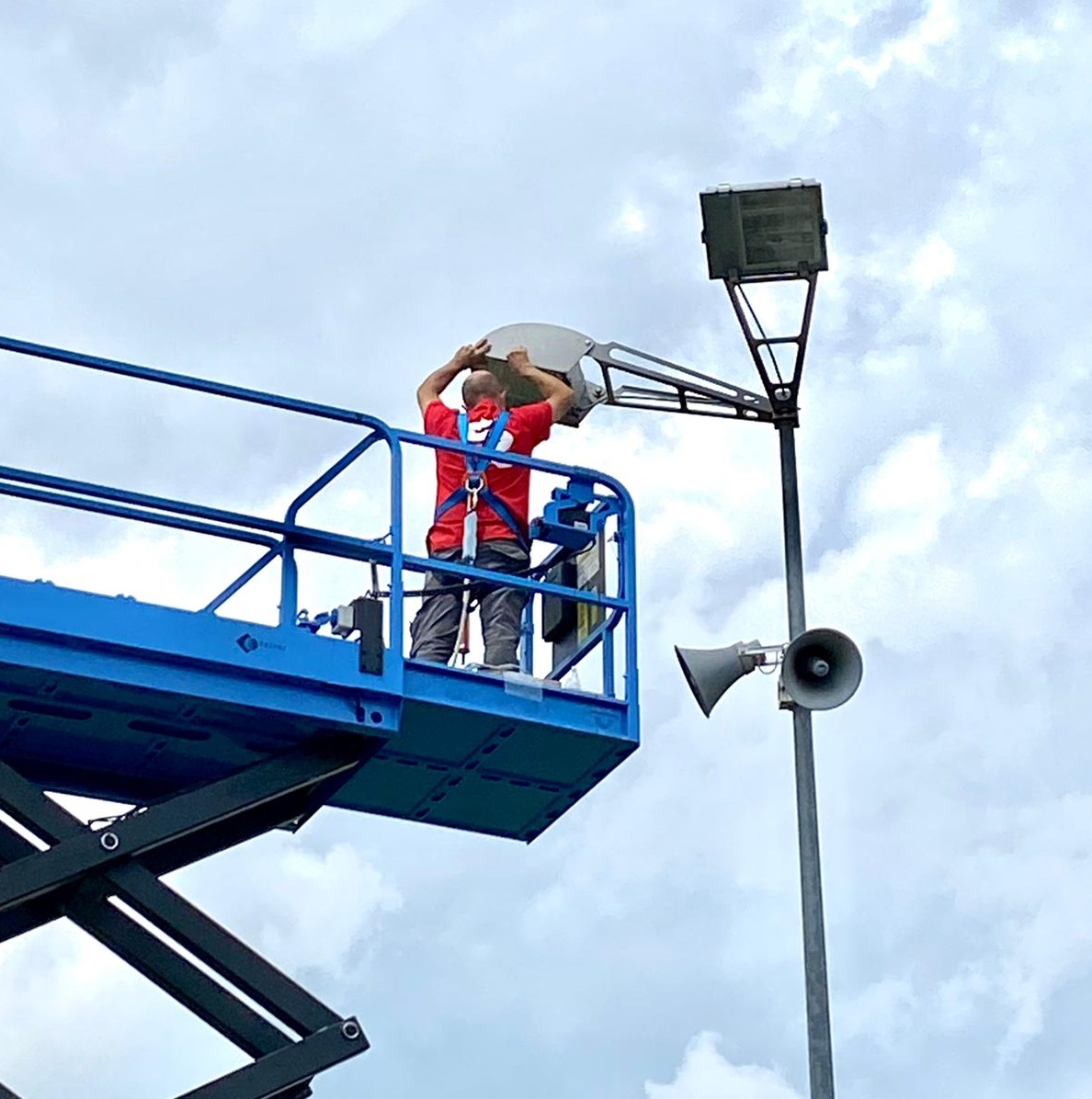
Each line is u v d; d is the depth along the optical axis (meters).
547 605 15.19
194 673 13.22
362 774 14.47
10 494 13.57
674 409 17.62
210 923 13.16
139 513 13.76
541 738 14.18
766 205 16.80
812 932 15.87
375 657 13.57
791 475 17.38
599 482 14.92
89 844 12.97
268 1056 13.02
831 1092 15.49
